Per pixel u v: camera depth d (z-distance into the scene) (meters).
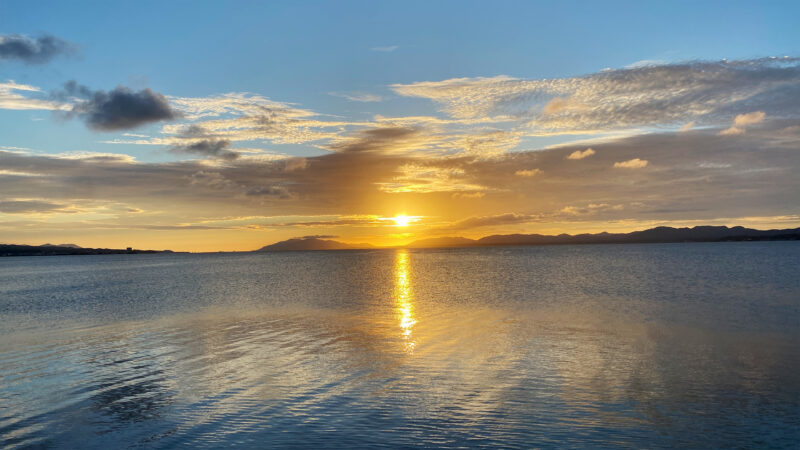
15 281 78.81
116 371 17.94
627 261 92.06
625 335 22.80
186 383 16.22
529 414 12.99
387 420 12.69
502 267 82.69
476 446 11.15
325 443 11.41
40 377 17.38
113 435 12.23
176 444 11.60
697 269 65.50
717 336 22.42
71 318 32.09
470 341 21.77
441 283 52.66
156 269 111.44
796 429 11.95
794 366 17.36
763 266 69.38
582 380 15.82
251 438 11.80
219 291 49.09
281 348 21.06
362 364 18.12
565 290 42.59
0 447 11.66
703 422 12.41
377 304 35.47
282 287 52.03
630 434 11.75
